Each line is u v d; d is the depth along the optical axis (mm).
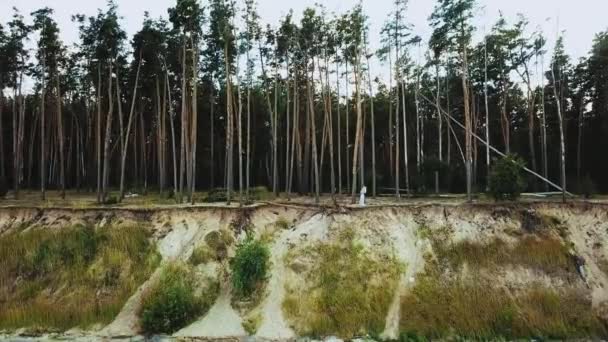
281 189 46812
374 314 21562
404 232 25328
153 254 24828
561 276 22844
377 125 48344
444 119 46562
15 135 41625
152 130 49688
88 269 24234
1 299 23250
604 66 40000
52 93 44719
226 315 22203
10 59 36875
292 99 45344
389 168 44750
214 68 37625
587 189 33625
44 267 24469
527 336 20531
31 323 22078
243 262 23156
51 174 50750
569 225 25156
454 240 24688
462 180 39844
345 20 33656
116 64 34781
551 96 44281
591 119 42062
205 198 34562
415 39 36375
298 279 23500
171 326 21422
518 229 24938
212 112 42562
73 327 21875
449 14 30531
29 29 36188
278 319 21797
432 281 22906
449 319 21125
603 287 22375
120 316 22234
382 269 23594
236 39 32094
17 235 25922
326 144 46969
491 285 22516
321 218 26297
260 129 48312
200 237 25516
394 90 46875
